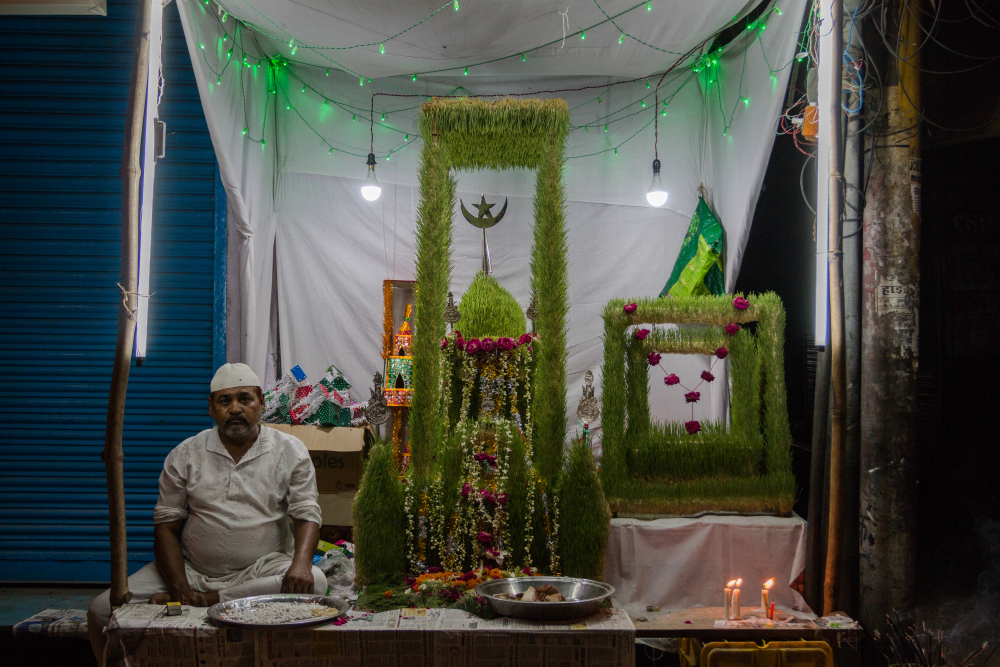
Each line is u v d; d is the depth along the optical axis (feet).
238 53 14.69
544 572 11.57
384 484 11.39
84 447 14.80
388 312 15.31
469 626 9.24
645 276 16.84
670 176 16.79
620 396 12.41
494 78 16.89
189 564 11.05
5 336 14.74
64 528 14.66
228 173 14.28
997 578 14.03
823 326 10.79
